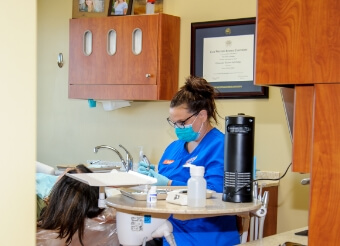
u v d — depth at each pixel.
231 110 3.29
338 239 1.37
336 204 1.38
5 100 0.94
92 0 3.78
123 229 1.84
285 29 1.45
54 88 4.20
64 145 4.15
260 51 1.49
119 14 3.67
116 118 3.86
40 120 4.25
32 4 0.97
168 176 2.35
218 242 2.02
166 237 1.85
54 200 2.21
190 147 2.35
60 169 3.54
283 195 3.08
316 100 1.40
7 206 0.95
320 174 1.40
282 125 3.09
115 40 3.52
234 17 3.28
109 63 3.54
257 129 3.19
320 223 1.40
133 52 3.43
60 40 4.15
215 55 3.32
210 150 2.19
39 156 4.24
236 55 3.25
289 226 3.06
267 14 1.48
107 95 3.56
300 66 1.42
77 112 4.07
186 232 1.97
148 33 3.37
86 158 4.04
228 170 1.85
